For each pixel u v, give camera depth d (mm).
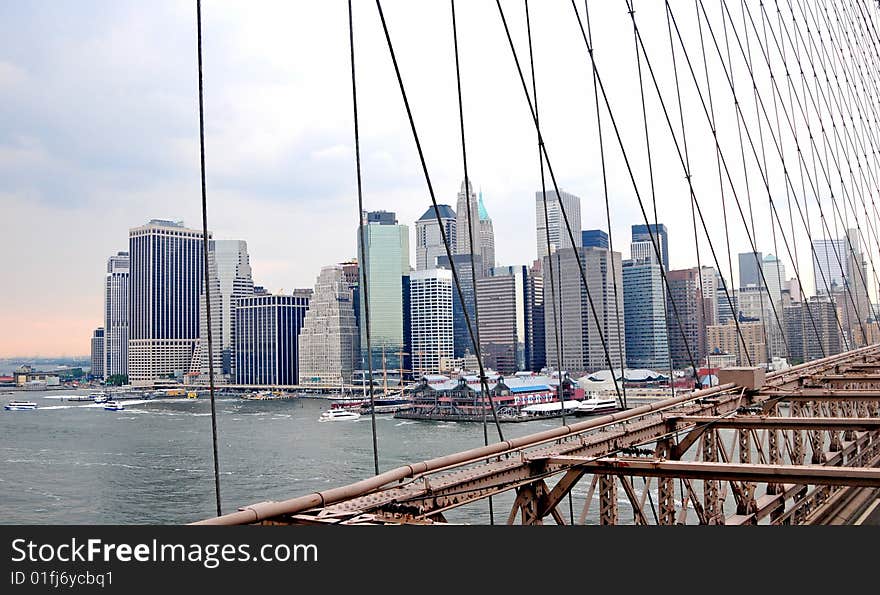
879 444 23516
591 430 11242
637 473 8570
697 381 19625
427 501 7414
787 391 17422
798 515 14969
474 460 8469
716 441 12680
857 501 17219
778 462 14508
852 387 23453
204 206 7918
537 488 8906
